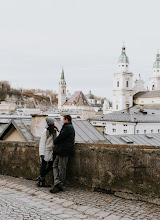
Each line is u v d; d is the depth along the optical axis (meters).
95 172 7.28
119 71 129.38
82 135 16.66
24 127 12.91
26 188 7.76
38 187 7.88
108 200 6.48
